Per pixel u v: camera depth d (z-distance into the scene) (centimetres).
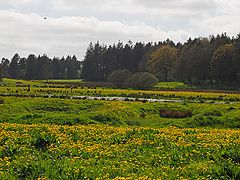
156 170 1329
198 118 3781
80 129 2261
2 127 2252
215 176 1302
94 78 18750
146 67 16588
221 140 1955
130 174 1256
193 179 1245
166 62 15688
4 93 7069
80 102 5366
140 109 5328
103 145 1788
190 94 8425
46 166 1346
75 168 1290
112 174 1264
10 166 1362
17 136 1875
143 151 1661
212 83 13625
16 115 3753
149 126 3794
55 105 5106
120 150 1659
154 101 6644
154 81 11744
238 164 1428
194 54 13875
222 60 12531
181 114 5022
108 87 11438
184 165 1445
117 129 2381
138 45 19412
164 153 1620
